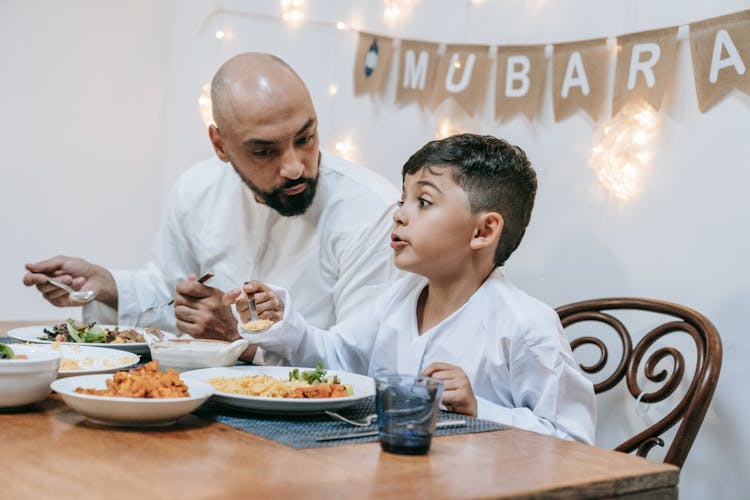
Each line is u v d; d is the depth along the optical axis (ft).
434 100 8.21
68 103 9.97
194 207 7.17
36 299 9.93
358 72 8.61
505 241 4.84
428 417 3.06
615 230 6.96
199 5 10.18
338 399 3.65
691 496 6.32
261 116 5.74
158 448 2.98
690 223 6.46
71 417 3.44
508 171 4.72
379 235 6.44
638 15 6.92
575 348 6.54
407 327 4.86
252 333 4.71
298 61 9.30
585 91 7.16
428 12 8.43
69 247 10.09
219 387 3.82
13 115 9.60
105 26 10.18
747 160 6.12
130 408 3.17
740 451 6.04
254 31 9.64
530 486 2.70
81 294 6.59
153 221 10.73
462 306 4.71
